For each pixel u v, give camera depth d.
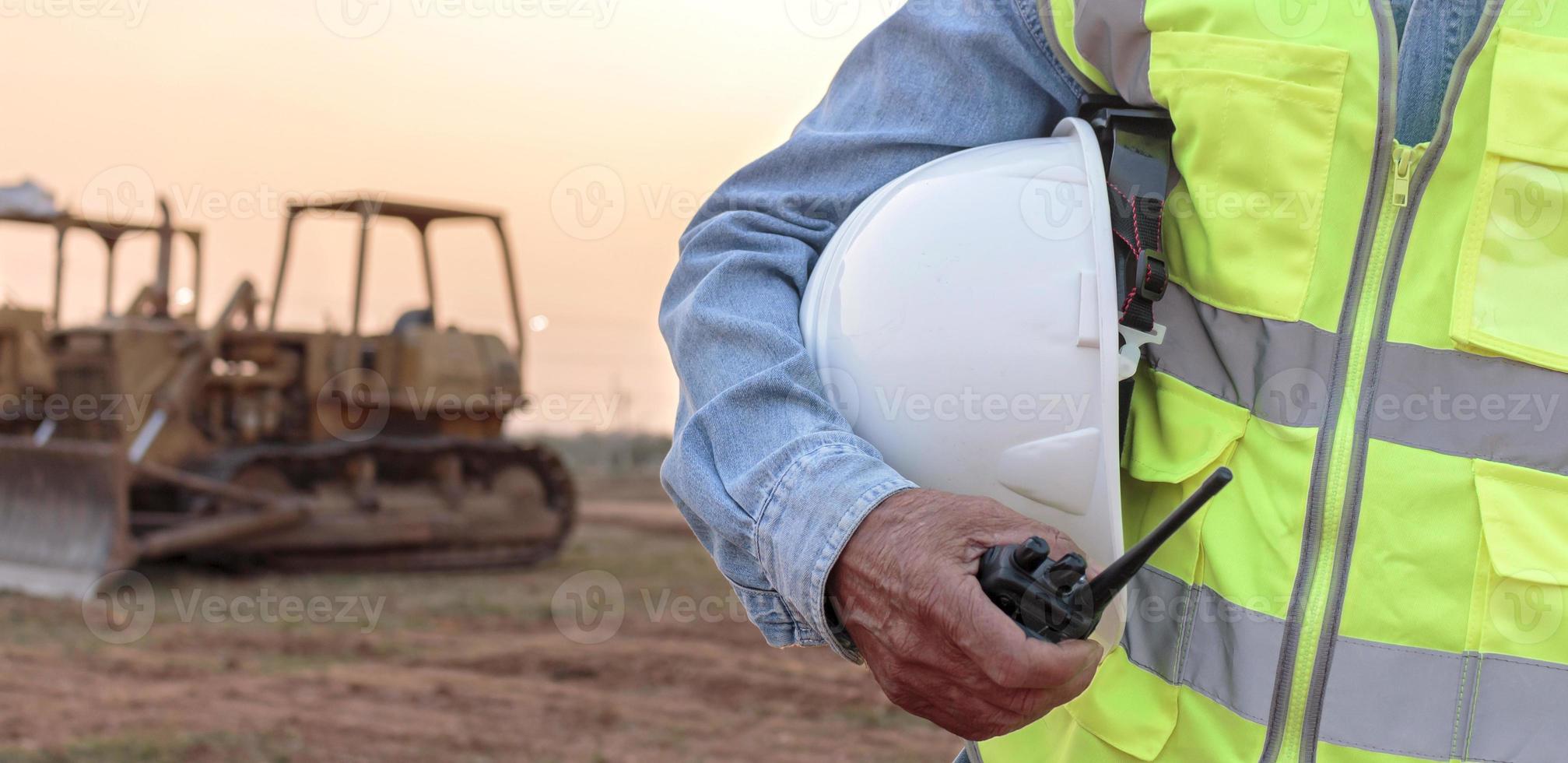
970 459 1.16
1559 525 1.11
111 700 5.90
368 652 7.24
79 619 8.21
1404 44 1.18
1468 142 1.14
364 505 10.90
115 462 9.65
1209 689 1.20
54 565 9.77
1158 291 1.21
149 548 9.79
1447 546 1.13
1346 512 1.14
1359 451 1.15
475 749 5.14
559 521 11.96
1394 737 1.13
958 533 1.04
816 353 1.24
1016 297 1.17
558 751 5.11
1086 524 1.16
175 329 10.38
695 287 1.31
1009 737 1.37
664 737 5.34
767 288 1.28
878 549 1.06
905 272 1.20
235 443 10.83
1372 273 1.17
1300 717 1.15
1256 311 1.19
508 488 11.66
